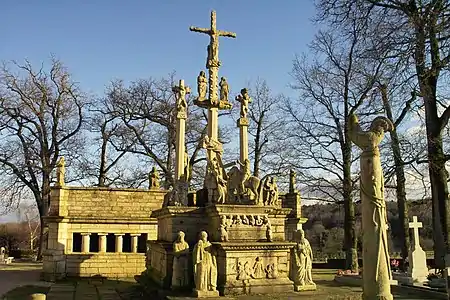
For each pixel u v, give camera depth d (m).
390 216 41.97
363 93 25.03
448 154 20.03
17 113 34.22
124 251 24.33
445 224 19.59
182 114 17.83
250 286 14.23
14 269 27.53
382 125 7.86
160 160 36.28
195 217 15.90
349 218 26.77
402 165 22.66
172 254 15.06
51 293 17.03
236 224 15.08
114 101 36.12
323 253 41.81
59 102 35.38
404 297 15.27
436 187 20.03
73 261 22.23
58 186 22.62
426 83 18.00
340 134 27.92
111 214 23.33
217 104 18.42
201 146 17.58
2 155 33.97
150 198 24.08
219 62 18.92
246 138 19.22
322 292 14.86
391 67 17.42
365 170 7.80
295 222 25.86
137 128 36.69
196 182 35.06
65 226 22.42
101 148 37.09
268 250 14.81
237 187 15.88
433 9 16.02
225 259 14.16
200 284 13.58
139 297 15.43
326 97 29.45
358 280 19.02
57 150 35.31
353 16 19.03
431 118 20.02
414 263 18.98
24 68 34.59
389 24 17.31
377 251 7.51
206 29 18.84
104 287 18.84
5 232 56.03
